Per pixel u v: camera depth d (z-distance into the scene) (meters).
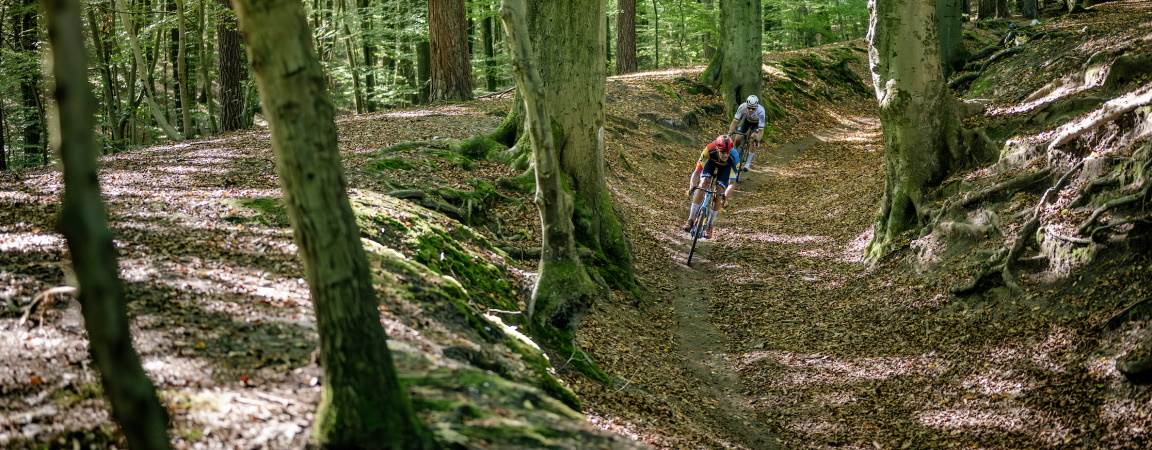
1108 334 7.32
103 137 21.48
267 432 3.65
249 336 4.81
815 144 21.50
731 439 6.76
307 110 3.15
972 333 8.58
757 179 18.11
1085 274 8.21
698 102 22.44
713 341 9.42
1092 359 7.23
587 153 10.63
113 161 11.01
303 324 5.11
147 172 10.03
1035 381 7.36
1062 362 7.46
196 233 6.84
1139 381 6.56
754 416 7.50
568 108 10.52
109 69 21.41
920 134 11.44
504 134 12.70
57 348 4.32
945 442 6.75
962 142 11.44
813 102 25.27
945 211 10.63
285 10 3.04
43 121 21.58
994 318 8.70
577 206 10.45
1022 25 29.20
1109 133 9.32
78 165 2.26
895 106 11.45
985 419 7.01
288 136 3.16
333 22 25.56
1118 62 11.59
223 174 10.01
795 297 10.80
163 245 6.38
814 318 9.99
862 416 7.38
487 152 12.28
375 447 3.43
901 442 6.82
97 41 19.78
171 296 5.24
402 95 27.52
